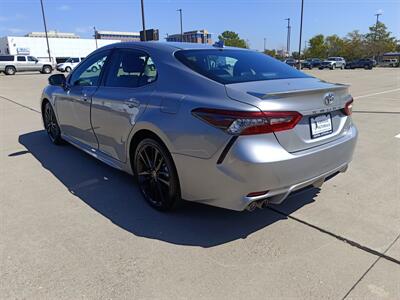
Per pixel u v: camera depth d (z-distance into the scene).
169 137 2.88
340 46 79.06
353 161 4.83
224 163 2.57
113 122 3.66
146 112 3.14
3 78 26.16
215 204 2.78
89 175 4.29
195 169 2.76
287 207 3.43
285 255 2.64
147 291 2.26
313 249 2.72
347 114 3.23
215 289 2.28
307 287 2.30
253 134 2.48
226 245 2.78
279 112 2.52
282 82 3.02
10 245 2.76
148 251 2.69
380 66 64.56
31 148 5.50
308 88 2.81
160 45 3.48
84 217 3.23
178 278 2.38
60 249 2.71
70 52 63.69
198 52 3.36
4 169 4.52
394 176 4.25
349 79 24.23
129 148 3.51
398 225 3.08
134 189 3.87
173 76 3.09
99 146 4.16
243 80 2.95
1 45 61.56
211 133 2.59
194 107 2.73
